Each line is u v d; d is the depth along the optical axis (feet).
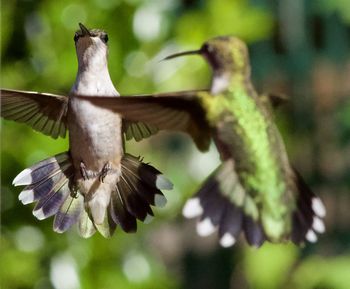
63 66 7.34
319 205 6.37
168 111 6.29
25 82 7.34
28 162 7.29
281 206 6.36
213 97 6.35
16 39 7.34
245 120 6.36
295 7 8.86
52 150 7.30
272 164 6.37
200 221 6.32
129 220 6.43
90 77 6.42
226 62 6.36
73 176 6.45
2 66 7.34
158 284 7.45
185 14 7.47
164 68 7.41
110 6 7.34
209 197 6.34
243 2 7.61
